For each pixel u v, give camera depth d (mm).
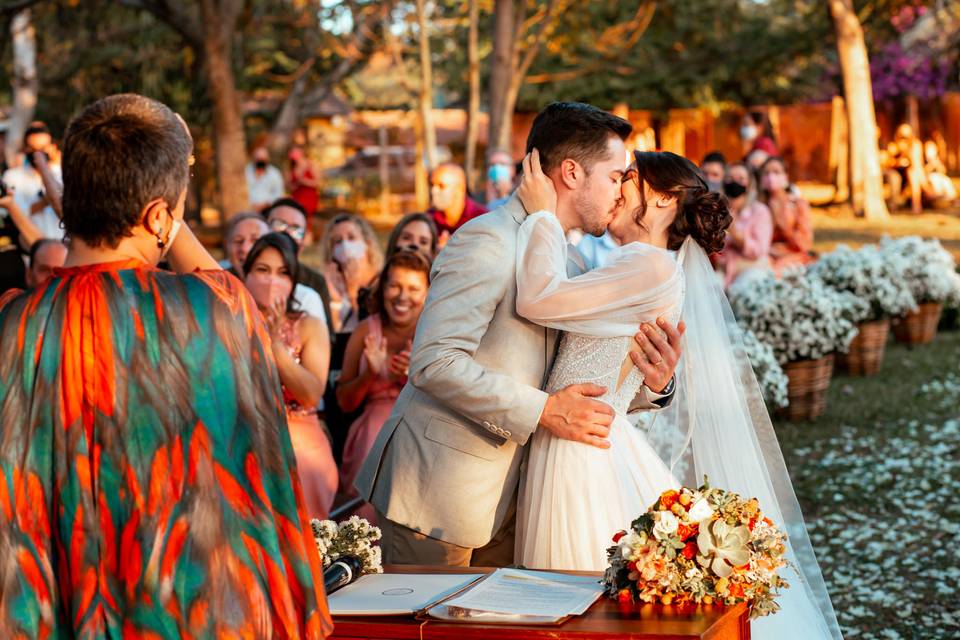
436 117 36281
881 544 5730
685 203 3559
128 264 2258
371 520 5223
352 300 7445
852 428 8094
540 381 3467
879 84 29828
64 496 2137
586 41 26016
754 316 8242
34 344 2193
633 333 3438
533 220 3375
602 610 2631
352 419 6012
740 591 2629
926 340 11148
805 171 30781
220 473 2176
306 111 27578
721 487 3781
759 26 29875
